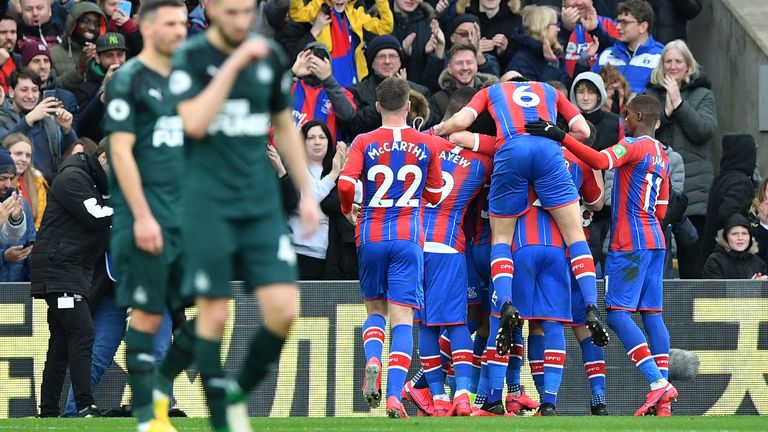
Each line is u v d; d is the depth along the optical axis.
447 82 39.06
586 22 44.28
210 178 16.06
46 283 30.64
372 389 28.16
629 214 31.33
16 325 33.53
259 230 16.19
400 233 28.27
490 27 44.44
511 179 30.05
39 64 38.88
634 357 31.22
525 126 30.09
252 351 16.59
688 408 34.25
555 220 30.52
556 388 30.72
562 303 30.66
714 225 38.50
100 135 39.22
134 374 18.81
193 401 33.59
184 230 16.09
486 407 31.27
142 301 19.39
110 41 39.69
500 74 44.41
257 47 15.20
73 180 30.55
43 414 31.75
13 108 37.97
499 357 30.83
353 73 42.75
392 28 43.56
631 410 34.12
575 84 35.84
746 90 45.78
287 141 17.03
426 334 30.91
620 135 36.03
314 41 40.88
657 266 31.61
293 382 33.84
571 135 31.11
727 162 39.00
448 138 30.92
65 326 30.89
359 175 28.50
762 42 45.00
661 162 31.50
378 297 28.91
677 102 40.72
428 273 30.39
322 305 33.94
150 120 20.52
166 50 20.22
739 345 34.31
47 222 30.86
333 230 35.75
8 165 33.59
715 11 47.84
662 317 33.97
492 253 30.61
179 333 19.95
